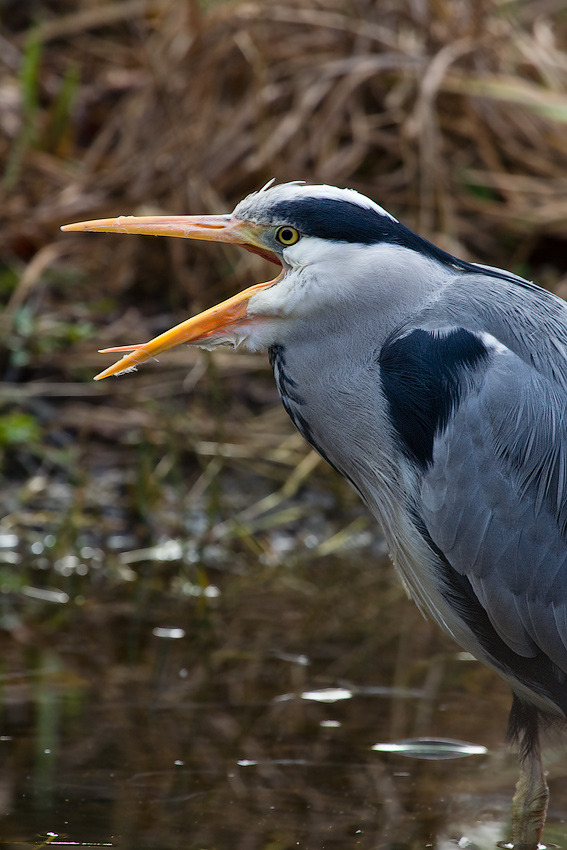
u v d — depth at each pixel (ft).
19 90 52.21
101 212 46.39
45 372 42.01
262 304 21.13
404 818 20.86
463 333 20.80
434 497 20.84
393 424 21.15
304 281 20.88
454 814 21.12
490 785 22.25
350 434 21.70
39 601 31.96
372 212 21.11
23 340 42.01
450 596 21.75
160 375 42.42
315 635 30.07
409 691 26.55
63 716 24.67
